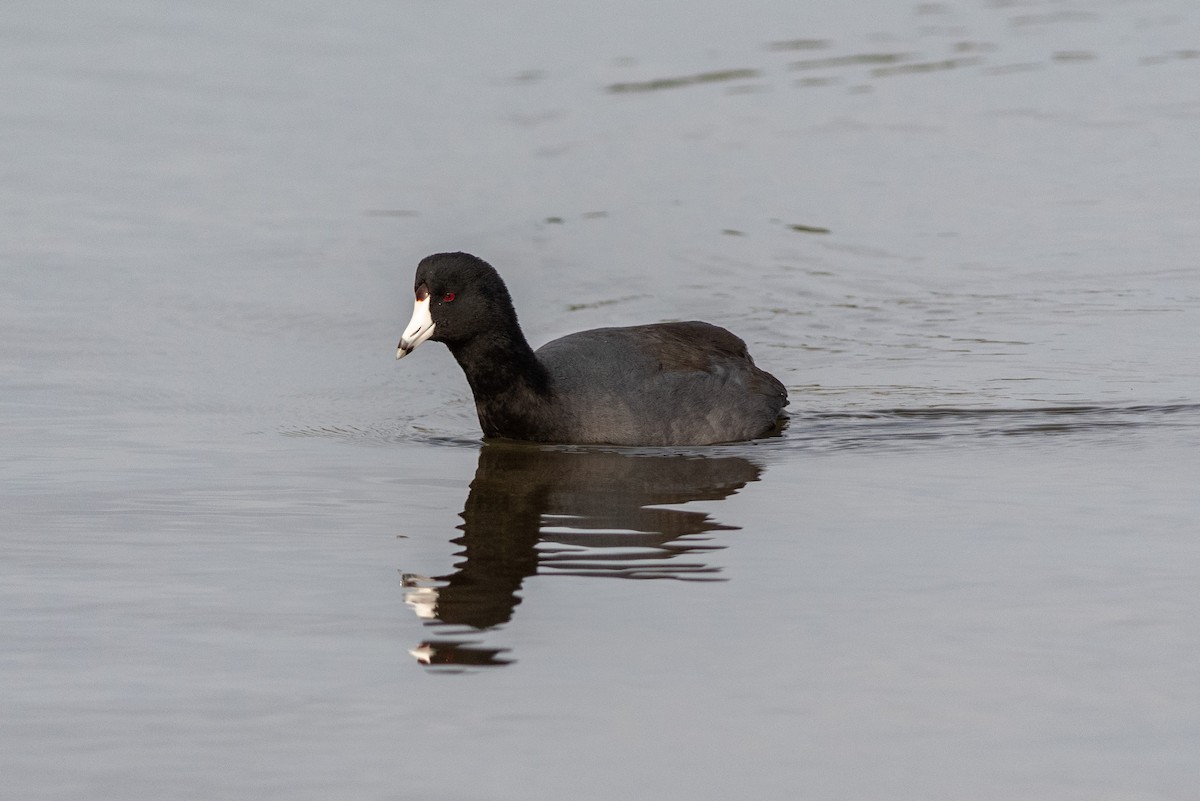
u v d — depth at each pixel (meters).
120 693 8.16
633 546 10.62
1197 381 15.00
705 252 19.77
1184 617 8.98
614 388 13.80
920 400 14.82
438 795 7.09
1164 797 7.02
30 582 9.91
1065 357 15.94
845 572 9.91
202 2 30.20
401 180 22.22
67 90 25.36
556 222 20.78
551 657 8.59
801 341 16.92
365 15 29.89
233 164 22.73
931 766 7.30
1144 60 28.08
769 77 27.17
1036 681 8.16
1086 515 11.06
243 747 7.55
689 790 7.10
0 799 7.07
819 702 7.95
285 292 18.48
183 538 10.89
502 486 12.34
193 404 14.95
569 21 30.16
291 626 9.12
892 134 24.34
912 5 32.28
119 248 19.69
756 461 13.07
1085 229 20.17
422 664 8.52
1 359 16.11
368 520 11.37
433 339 13.59
